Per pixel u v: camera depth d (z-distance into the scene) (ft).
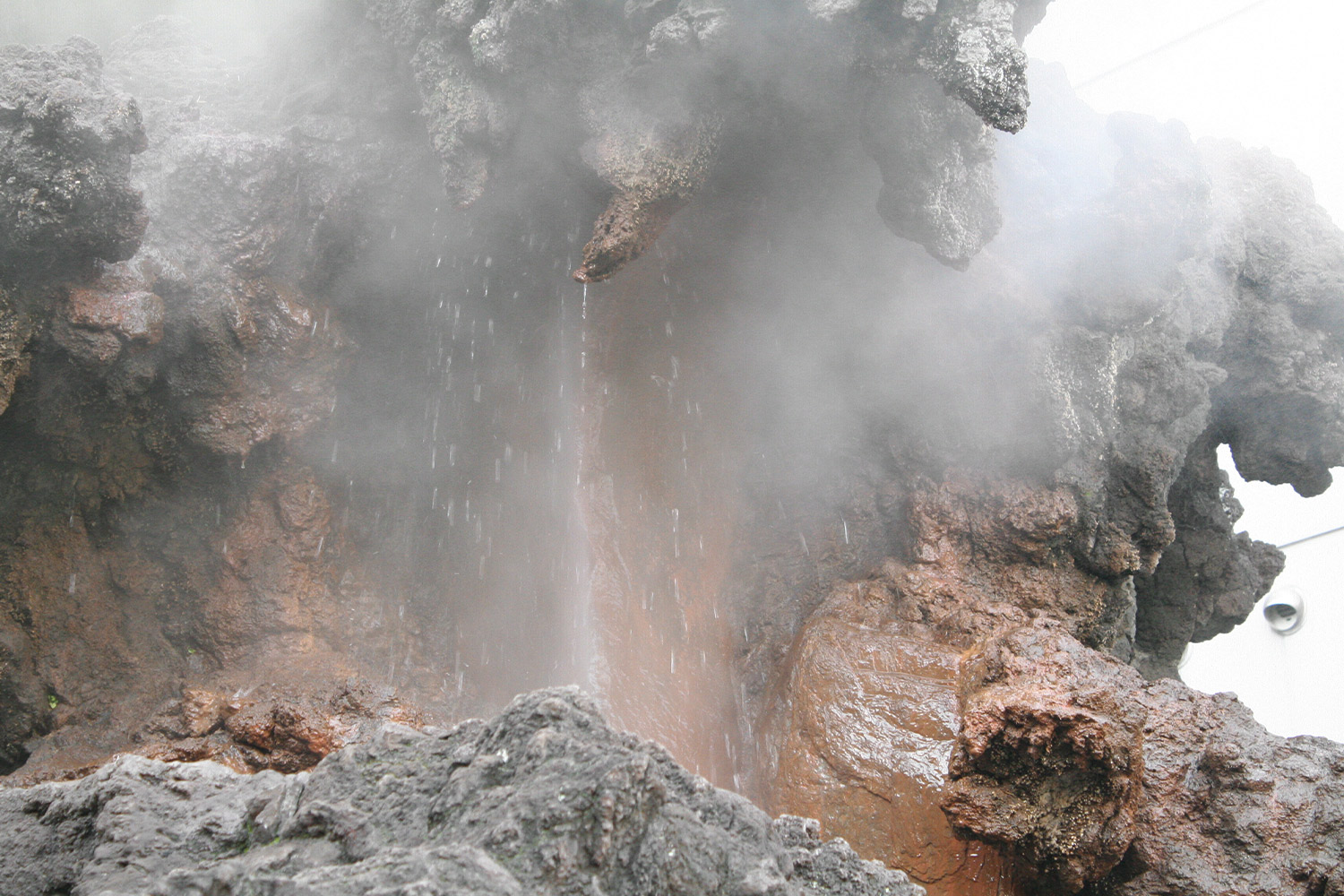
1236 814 27.04
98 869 11.41
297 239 37.42
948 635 36.04
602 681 38.58
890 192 31.71
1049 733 25.79
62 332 31.63
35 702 34.53
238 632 36.96
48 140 29.04
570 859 10.19
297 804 12.16
